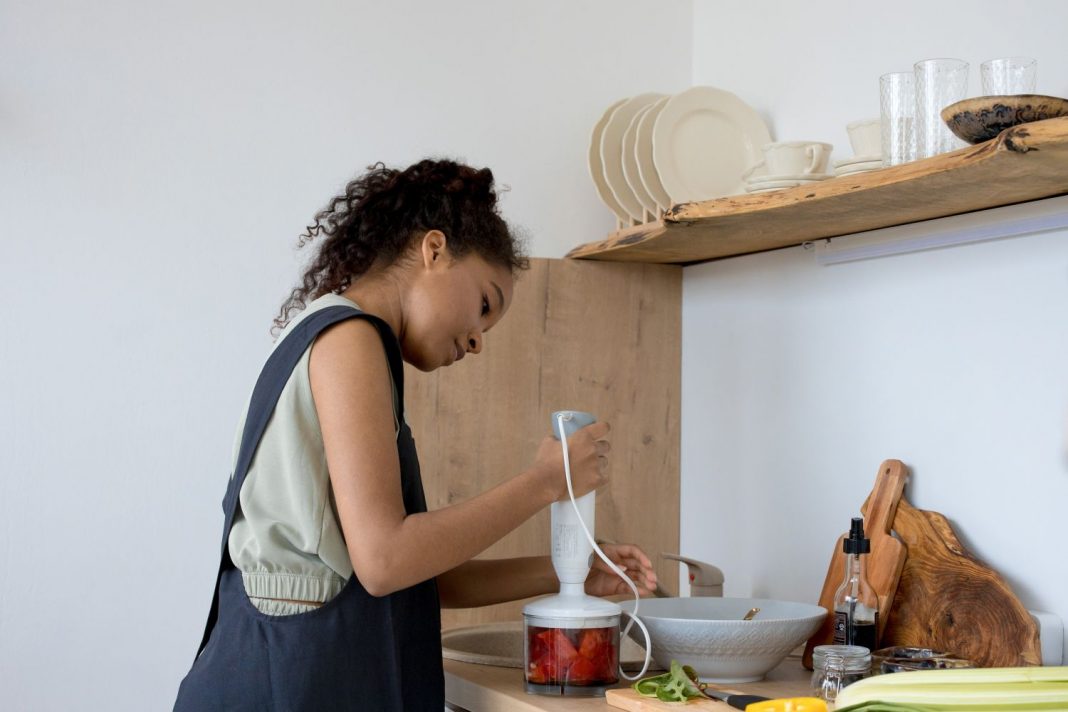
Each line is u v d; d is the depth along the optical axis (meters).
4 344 1.77
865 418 1.74
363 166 2.00
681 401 2.16
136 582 1.84
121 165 1.85
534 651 1.40
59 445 1.80
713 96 1.97
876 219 1.62
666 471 2.13
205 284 1.90
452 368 1.96
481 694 1.45
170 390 1.87
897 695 1.12
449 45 2.07
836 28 1.87
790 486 1.88
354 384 1.21
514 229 1.79
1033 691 1.08
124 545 1.83
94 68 1.83
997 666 1.44
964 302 1.59
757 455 1.96
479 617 1.96
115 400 1.83
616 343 2.10
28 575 1.78
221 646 1.24
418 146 2.04
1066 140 1.14
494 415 1.99
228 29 1.92
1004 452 1.52
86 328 1.82
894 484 1.63
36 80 1.80
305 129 1.97
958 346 1.59
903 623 1.58
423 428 1.93
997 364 1.53
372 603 1.27
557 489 1.36
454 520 1.23
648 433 2.12
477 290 1.38
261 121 1.94
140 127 1.86
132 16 1.86
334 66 1.99
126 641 1.83
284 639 1.22
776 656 1.46
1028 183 1.35
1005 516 1.52
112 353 1.83
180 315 1.88
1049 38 1.49
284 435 1.22
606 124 2.04
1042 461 1.47
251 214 1.93
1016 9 1.54
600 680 1.38
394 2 2.04
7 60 1.78
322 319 1.24
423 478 1.93
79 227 1.82
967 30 1.62
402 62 2.04
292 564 1.24
